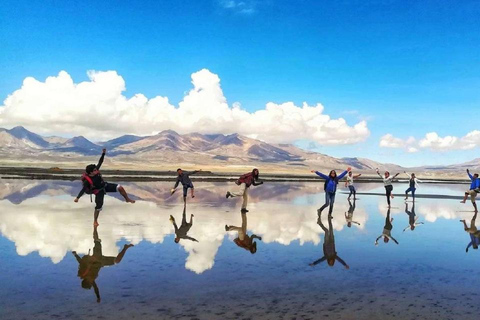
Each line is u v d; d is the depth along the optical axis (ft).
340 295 19.65
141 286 20.65
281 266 25.34
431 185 200.85
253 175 54.85
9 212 49.29
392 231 41.39
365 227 43.98
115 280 21.66
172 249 29.94
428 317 16.87
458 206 73.97
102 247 30.17
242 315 16.79
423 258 28.35
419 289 20.79
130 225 40.98
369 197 94.58
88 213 49.96
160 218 46.96
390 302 18.70
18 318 16.10
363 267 25.44
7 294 19.10
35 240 32.30
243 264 25.72
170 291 19.86
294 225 44.04
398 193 112.78
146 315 16.61
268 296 19.34
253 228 41.06
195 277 22.47
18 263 25.02
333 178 52.75
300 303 18.40
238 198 80.18
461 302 18.80
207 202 69.21
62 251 28.58
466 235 39.34
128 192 86.63
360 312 17.35
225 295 19.39
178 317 16.43
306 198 86.02
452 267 25.73
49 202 62.44
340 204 73.00
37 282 21.11
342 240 35.35
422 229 43.34
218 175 255.29
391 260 27.58
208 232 37.91
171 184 125.39
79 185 107.55
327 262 26.66
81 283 21.02
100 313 16.76
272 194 96.73
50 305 17.66
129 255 27.71
